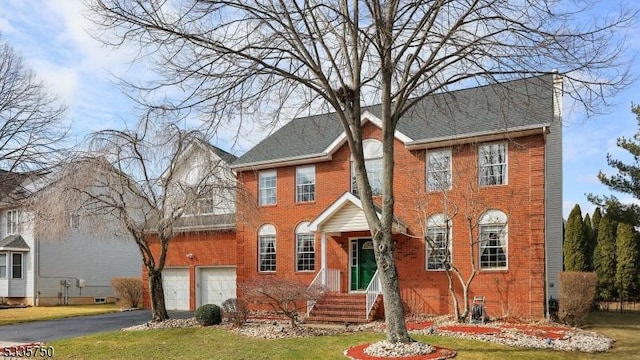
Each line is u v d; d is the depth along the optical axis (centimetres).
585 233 3000
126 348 1695
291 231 2759
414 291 2367
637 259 2838
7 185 2641
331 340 1648
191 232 3034
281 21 1418
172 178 2095
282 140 2983
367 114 2555
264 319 2272
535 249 2134
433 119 2455
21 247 3716
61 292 3838
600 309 2831
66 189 2016
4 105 2506
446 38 1385
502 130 2150
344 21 1468
